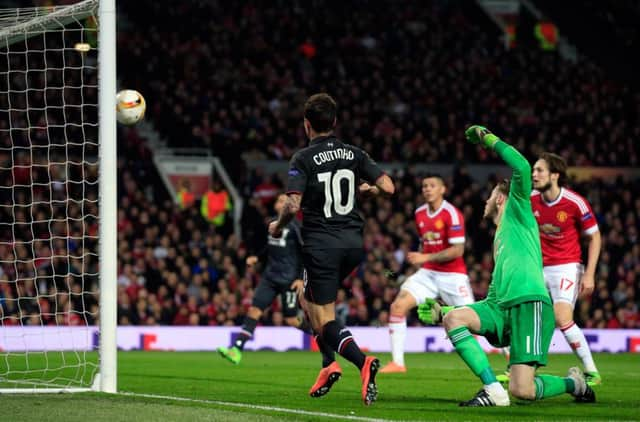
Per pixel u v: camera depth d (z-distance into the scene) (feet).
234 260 126.21
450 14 208.64
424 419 39.04
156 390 53.47
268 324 119.55
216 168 151.64
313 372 71.26
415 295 72.74
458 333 44.04
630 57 212.43
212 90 164.35
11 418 37.42
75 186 134.41
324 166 43.57
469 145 166.71
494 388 44.04
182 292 116.88
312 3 199.31
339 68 181.37
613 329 120.98
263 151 157.69
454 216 70.44
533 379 43.57
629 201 152.87
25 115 143.74
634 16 221.25
